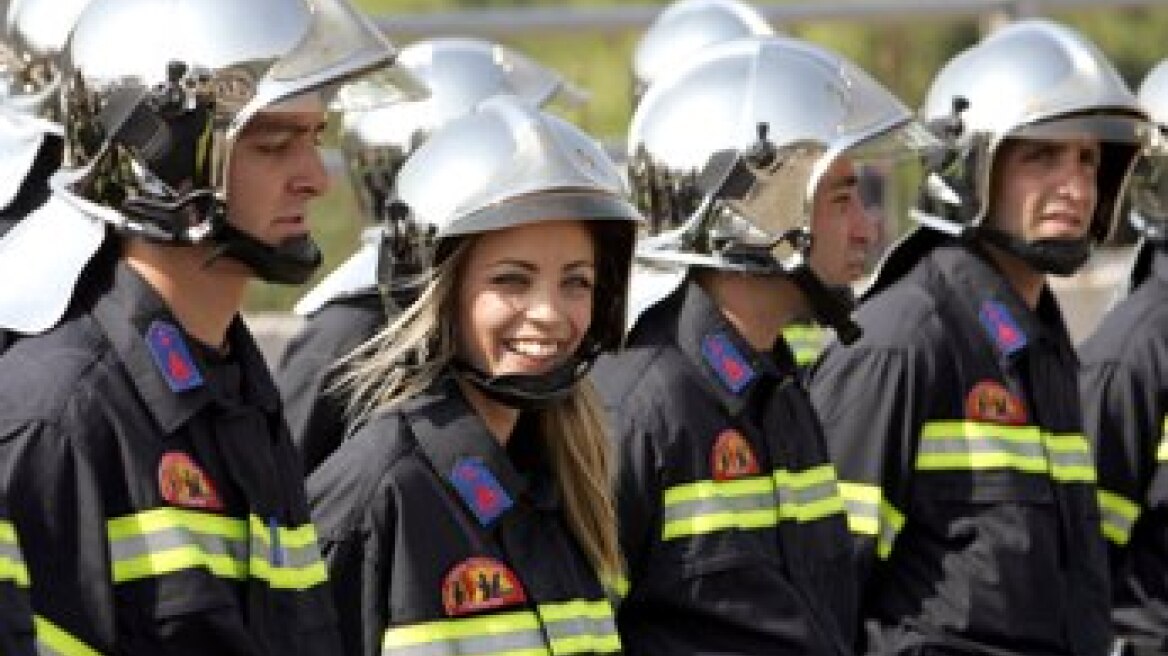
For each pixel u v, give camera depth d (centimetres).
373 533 1084
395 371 1116
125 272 994
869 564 1405
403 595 1080
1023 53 1502
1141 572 1644
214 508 997
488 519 1100
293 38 1002
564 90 1576
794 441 1305
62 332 983
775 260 1284
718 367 1273
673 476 1252
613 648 1144
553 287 1098
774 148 1284
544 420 1134
